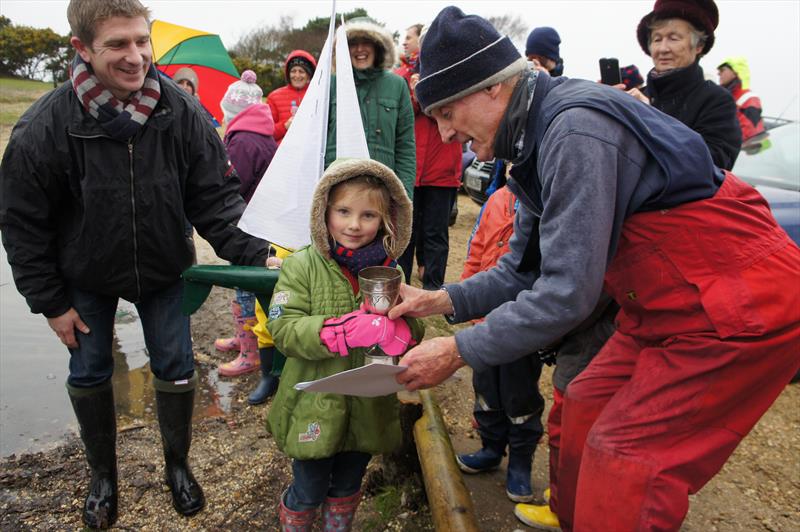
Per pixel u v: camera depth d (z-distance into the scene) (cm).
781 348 157
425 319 447
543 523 251
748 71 751
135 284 225
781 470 300
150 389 356
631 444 162
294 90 493
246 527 241
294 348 185
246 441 299
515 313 159
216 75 655
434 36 168
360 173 189
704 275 158
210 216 241
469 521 210
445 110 176
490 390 262
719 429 162
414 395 261
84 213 207
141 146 209
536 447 288
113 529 238
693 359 159
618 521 161
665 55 315
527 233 203
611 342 206
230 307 484
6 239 207
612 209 151
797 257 165
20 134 198
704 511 268
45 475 265
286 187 248
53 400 339
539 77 168
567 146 150
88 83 194
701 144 163
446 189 456
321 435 193
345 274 202
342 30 288
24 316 463
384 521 248
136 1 192
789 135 537
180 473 250
